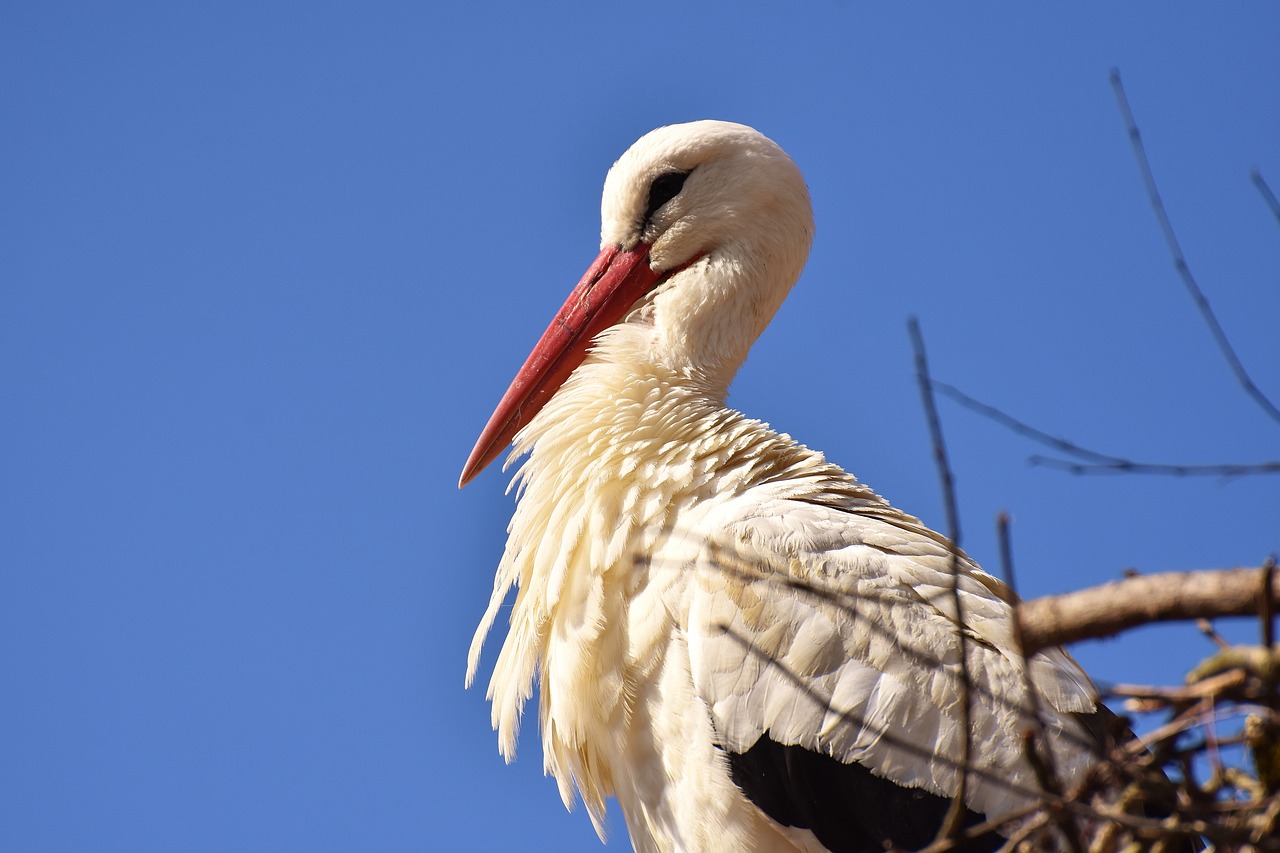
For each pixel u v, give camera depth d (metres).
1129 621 6.21
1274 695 6.02
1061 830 6.32
